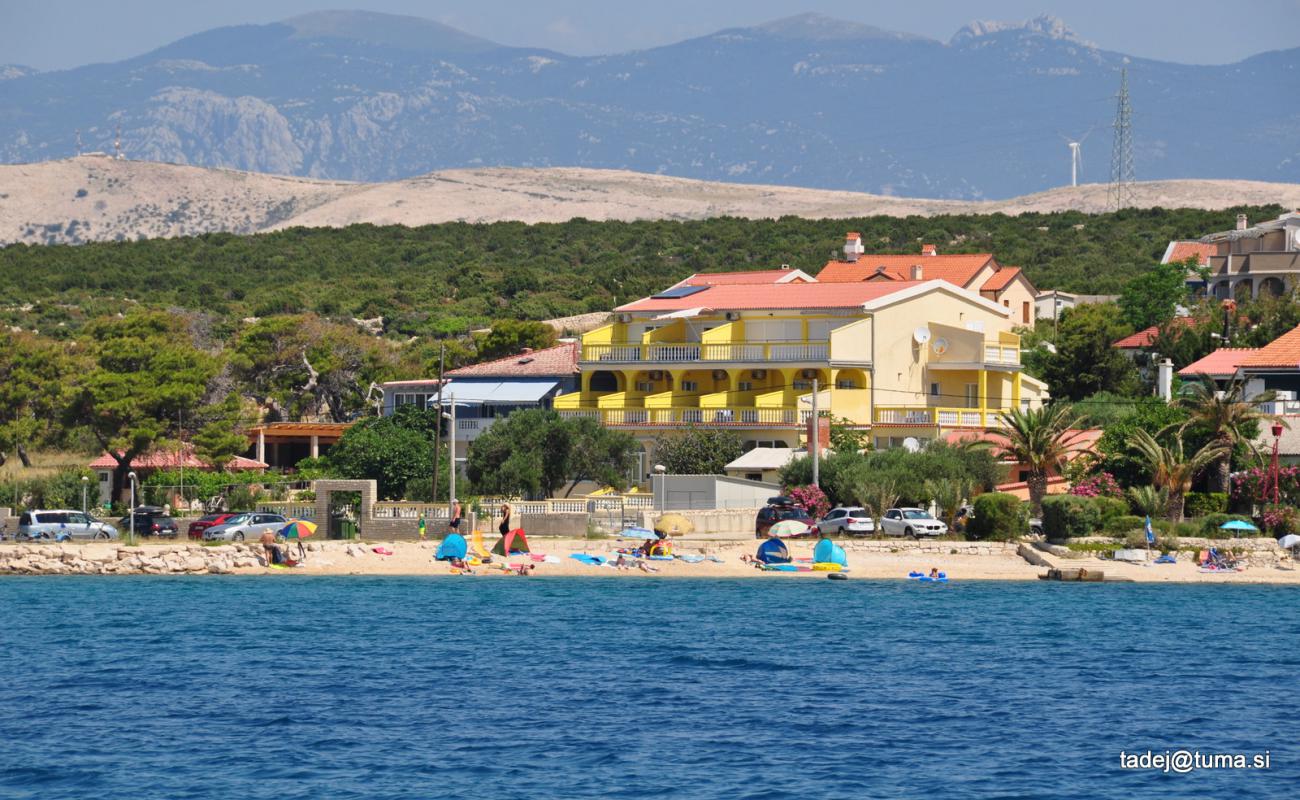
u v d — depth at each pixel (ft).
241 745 428.56
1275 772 404.98
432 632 619.26
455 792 382.63
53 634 611.06
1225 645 595.47
